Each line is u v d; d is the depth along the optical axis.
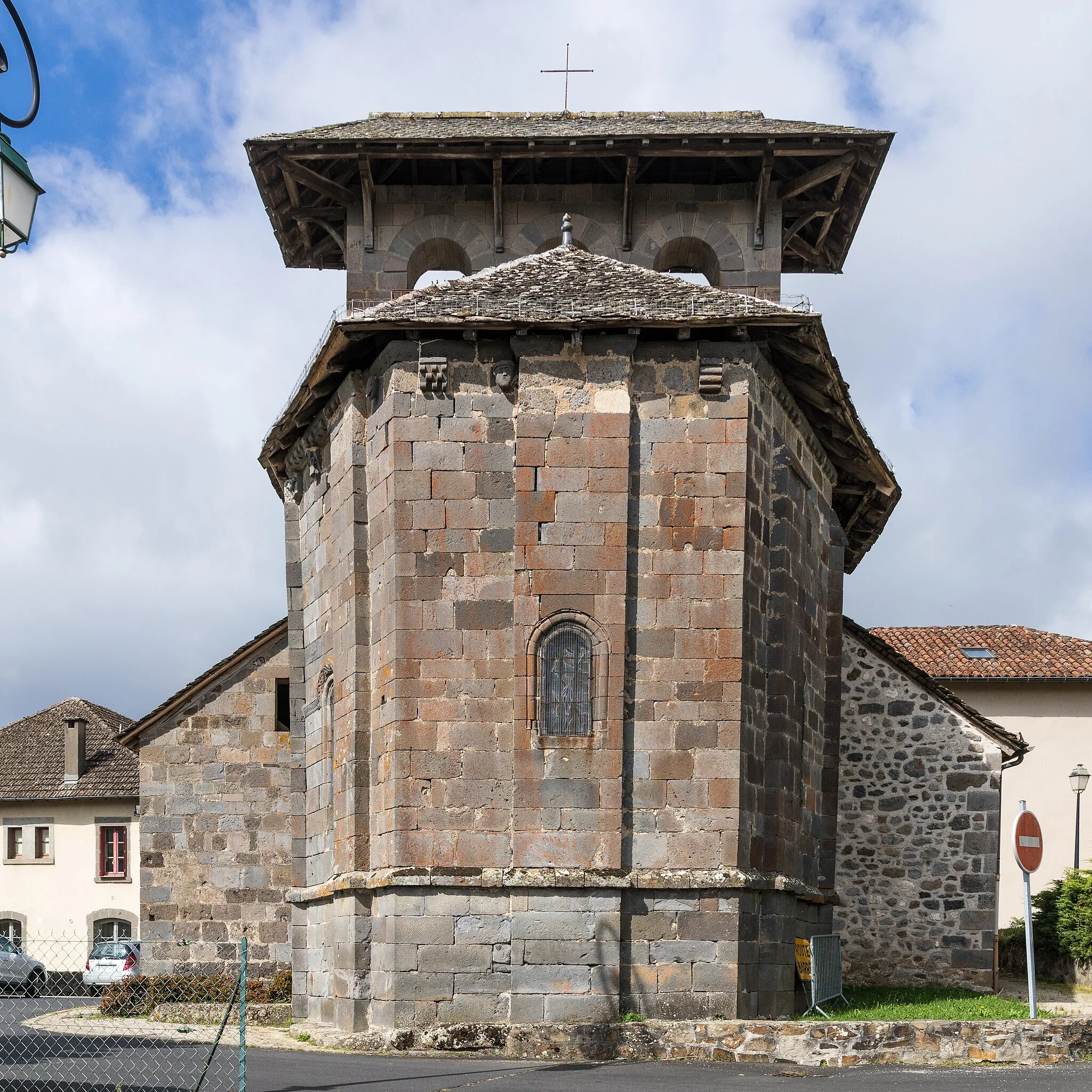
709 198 23.94
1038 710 37.38
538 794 15.70
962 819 22.58
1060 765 37.06
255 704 24.59
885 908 22.39
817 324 16.28
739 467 16.41
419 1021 15.35
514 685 15.91
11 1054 15.27
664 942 15.52
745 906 15.85
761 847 16.59
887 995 20.03
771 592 17.30
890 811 22.69
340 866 17.36
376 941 16.08
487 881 15.48
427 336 16.45
